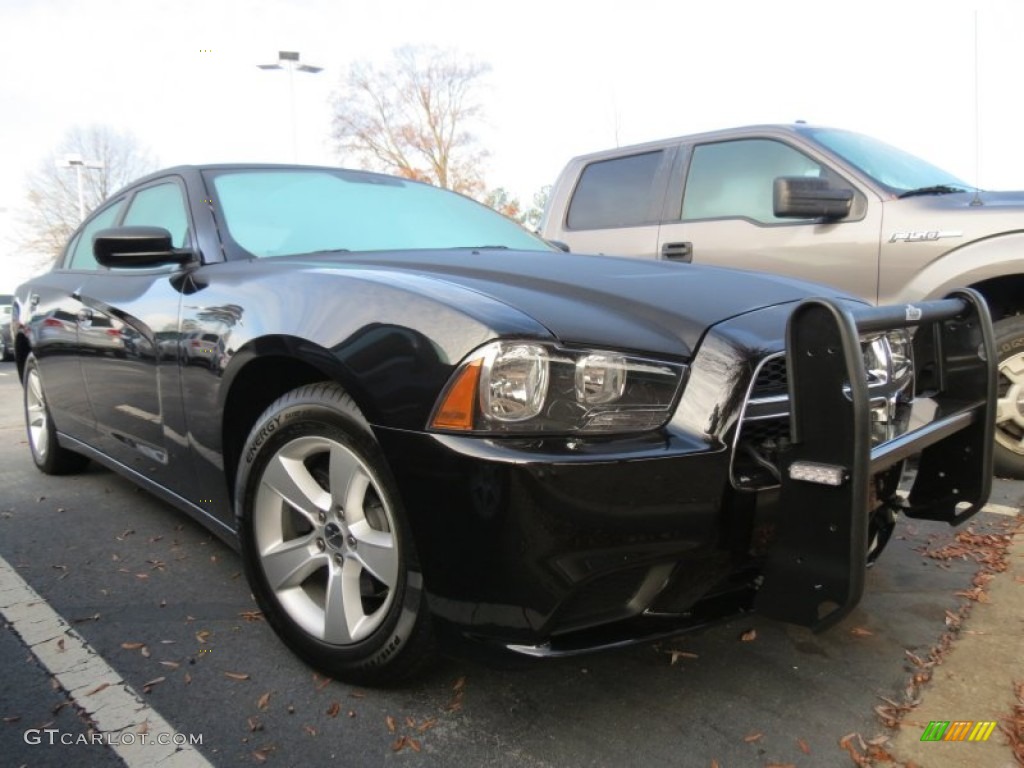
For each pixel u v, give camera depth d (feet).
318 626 7.51
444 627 6.22
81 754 6.45
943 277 13.23
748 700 7.20
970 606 9.10
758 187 15.75
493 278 7.48
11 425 21.65
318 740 6.61
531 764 6.31
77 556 10.78
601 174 18.66
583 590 5.92
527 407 5.86
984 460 8.02
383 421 6.27
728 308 7.00
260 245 9.64
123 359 10.34
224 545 11.12
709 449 6.04
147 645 8.25
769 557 6.25
